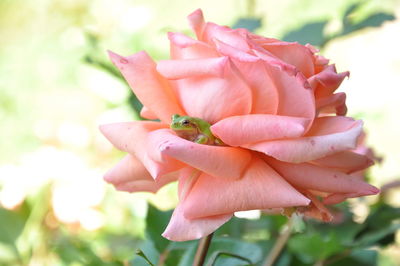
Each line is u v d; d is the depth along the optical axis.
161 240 0.52
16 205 0.66
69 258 0.57
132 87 0.43
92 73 0.81
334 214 0.60
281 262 0.57
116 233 0.73
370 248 0.59
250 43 0.40
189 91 0.42
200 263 0.44
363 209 0.63
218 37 0.42
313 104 0.41
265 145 0.40
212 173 0.40
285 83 0.41
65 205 0.70
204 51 0.42
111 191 0.80
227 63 0.40
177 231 0.40
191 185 0.41
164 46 0.80
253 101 0.41
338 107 0.44
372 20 0.62
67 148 0.83
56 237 0.66
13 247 0.64
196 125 0.41
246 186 0.41
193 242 0.52
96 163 0.84
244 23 0.65
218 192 0.41
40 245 0.65
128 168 0.44
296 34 0.62
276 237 0.61
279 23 0.89
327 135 0.41
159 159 0.40
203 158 0.40
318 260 0.56
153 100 0.43
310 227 0.59
